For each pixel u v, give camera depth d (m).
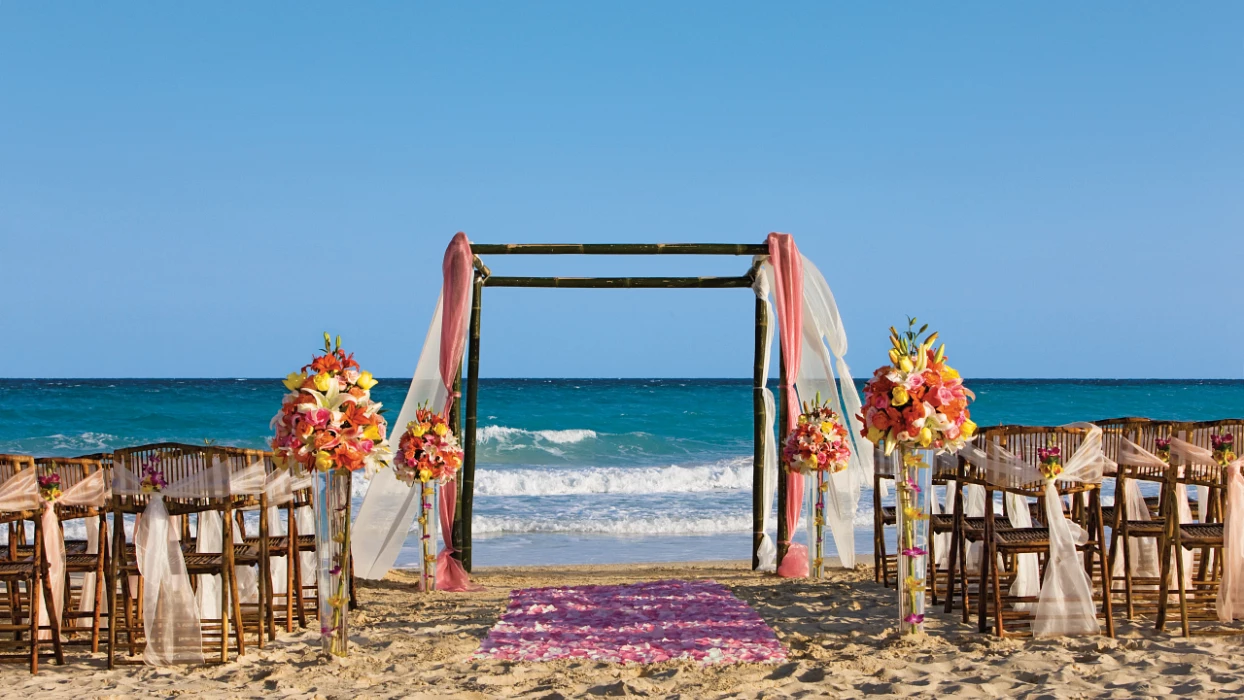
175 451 5.12
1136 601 6.12
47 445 23.48
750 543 11.08
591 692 4.54
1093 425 5.47
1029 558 6.09
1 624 5.51
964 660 4.96
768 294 8.73
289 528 5.97
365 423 5.24
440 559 7.79
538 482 16.33
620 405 34.94
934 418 5.26
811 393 8.52
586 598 6.90
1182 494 6.44
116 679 4.86
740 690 4.54
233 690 4.64
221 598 5.78
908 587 5.45
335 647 5.23
